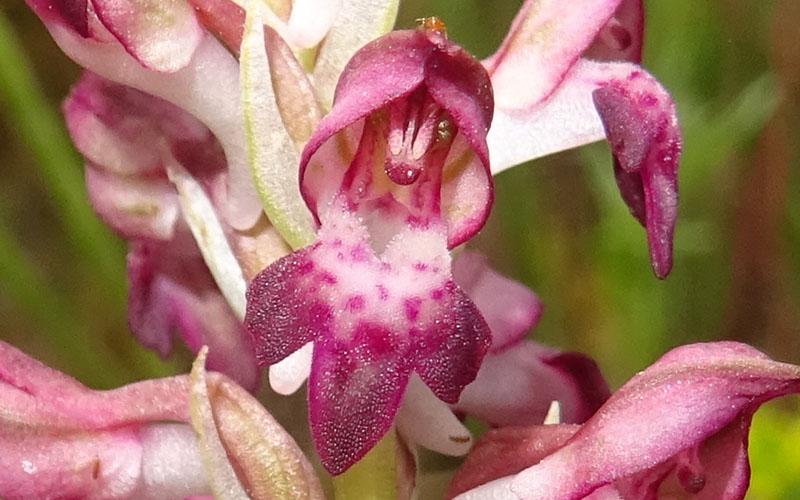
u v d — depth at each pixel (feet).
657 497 0.23
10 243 0.45
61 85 0.56
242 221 0.24
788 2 0.50
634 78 0.23
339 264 0.22
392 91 0.21
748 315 0.53
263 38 0.22
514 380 0.28
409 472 0.24
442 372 0.21
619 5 0.24
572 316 0.47
